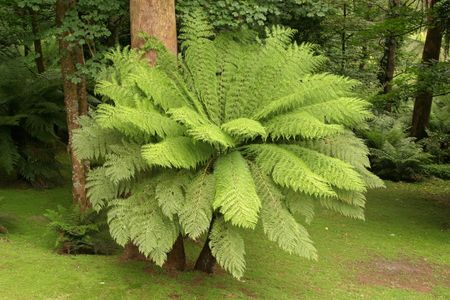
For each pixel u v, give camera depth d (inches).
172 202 148.8
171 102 171.0
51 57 526.0
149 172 163.5
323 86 169.0
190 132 151.0
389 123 573.9
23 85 365.1
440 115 638.5
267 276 220.2
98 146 165.2
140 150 155.6
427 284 232.7
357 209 167.2
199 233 144.3
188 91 178.1
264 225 151.9
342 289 213.9
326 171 155.6
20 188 352.2
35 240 234.5
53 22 314.7
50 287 170.1
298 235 151.6
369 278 233.8
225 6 247.4
